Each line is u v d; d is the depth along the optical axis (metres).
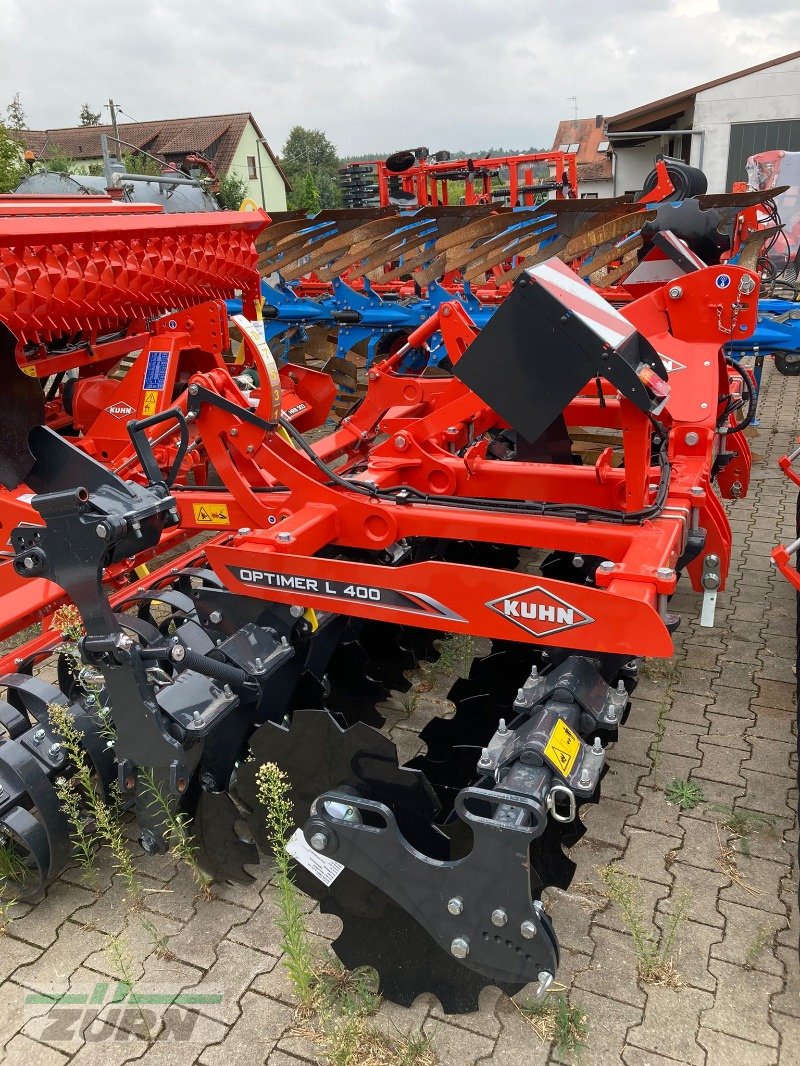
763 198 7.25
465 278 7.81
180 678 2.73
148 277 4.55
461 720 3.26
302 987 2.32
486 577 2.65
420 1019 2.36
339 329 8.35
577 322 2.75
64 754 2.73
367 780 2.35
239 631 2.97
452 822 2.35
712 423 3.88
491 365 2.90
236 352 7.84
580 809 3.18
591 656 2.57
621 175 27.00
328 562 2.91
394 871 2.18
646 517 3.04
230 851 2.71
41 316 3.97
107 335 5.25
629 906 2.54
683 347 4.10
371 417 5.12
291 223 8.73
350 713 3.74
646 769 3.40
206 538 6.11
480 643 4.40
